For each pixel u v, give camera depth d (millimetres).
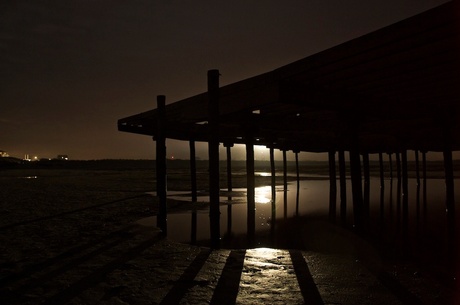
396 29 3639
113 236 7016
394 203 13883
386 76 4805
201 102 7109
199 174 39719
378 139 14875
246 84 5488
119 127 11898
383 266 4781
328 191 19906
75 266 4902
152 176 35688
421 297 3602
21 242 6457
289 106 7254
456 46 3619
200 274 4488
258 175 40125
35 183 24016
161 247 6074
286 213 11758
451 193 8570
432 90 5922
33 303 3592
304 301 3521
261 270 4613
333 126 9969
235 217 10953
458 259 5543
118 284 4133
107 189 19422
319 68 4391
